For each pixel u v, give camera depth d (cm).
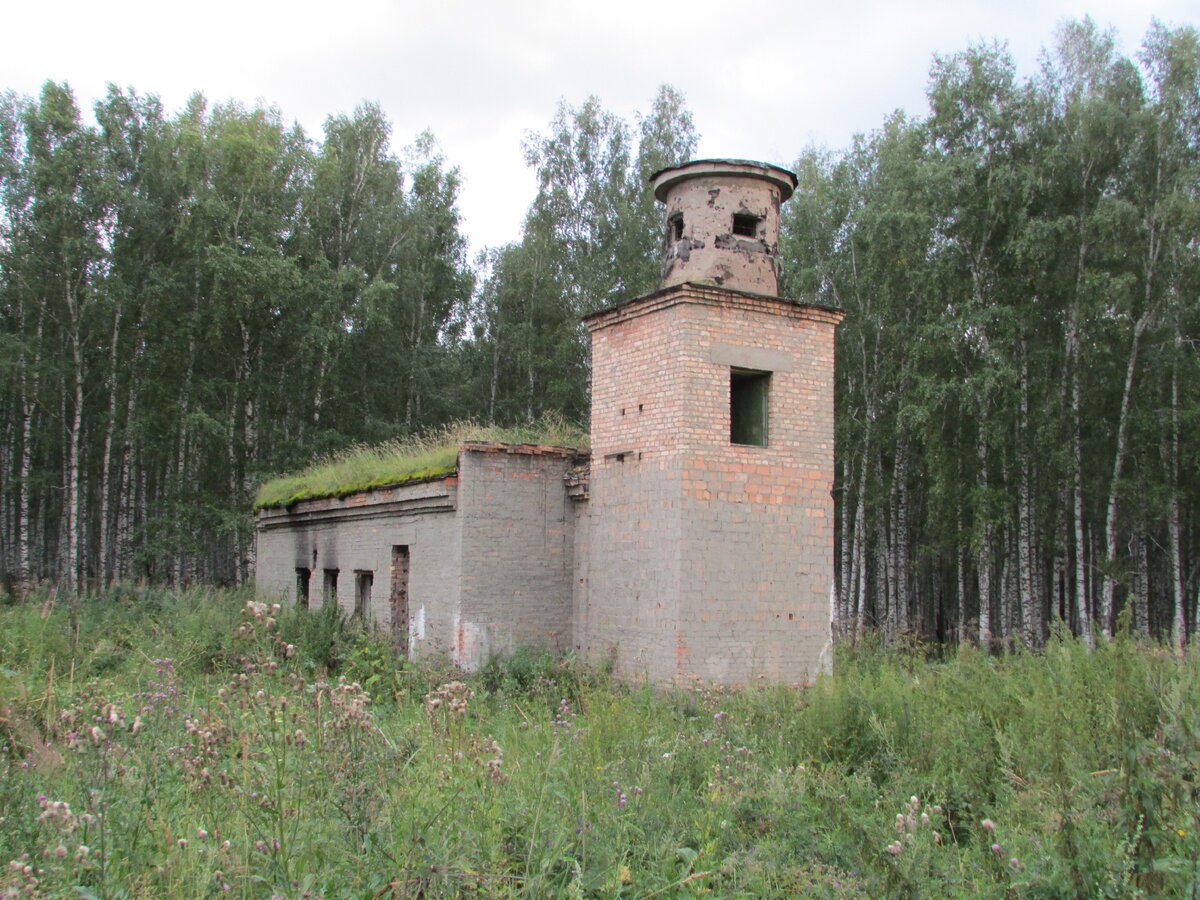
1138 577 2614
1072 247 2516
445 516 1655
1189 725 595
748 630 1445
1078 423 2525
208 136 3466
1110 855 516
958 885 565
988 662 1202
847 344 2978
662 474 1457
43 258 3017
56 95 3109
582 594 1625
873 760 876
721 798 721
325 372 3425
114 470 3591
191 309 3181
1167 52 2567
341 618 1783
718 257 1555
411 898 492
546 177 3703
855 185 3152
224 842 486
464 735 740
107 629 1652
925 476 3044
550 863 538
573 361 3631
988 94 2656
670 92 3622
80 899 443
